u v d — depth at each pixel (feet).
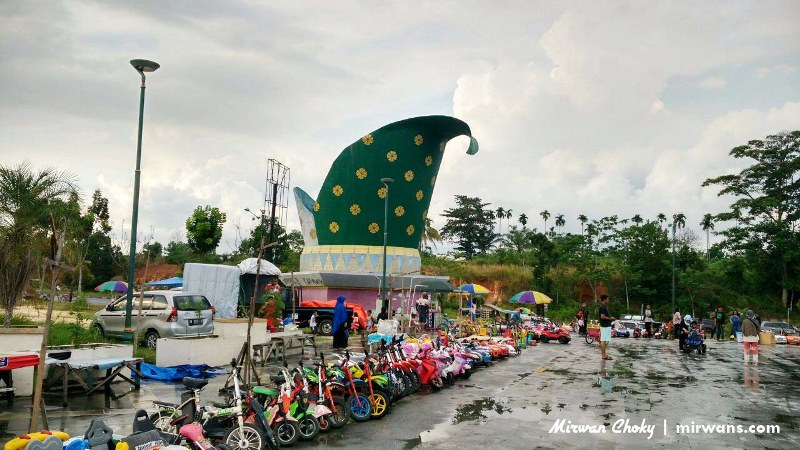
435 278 128.26
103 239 214.07
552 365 67.31
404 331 93.56
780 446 31.55
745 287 231.09
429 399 44.47
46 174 59.41
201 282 83.30
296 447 30.55
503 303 218.18
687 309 215.31
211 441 28.37
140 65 58.08
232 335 58.34
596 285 230.27
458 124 129.90
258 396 32.96
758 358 81.00
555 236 278.67
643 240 226.58
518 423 36.24
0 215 57.52
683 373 61.57
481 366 65.82
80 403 38.32
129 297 54.54
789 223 225.35
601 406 41.86
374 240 131.54
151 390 43.37
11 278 56.95
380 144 129.18
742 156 234.58
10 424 32.35
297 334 66.33
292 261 184.44
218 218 181.98
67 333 56.39
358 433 33.55
